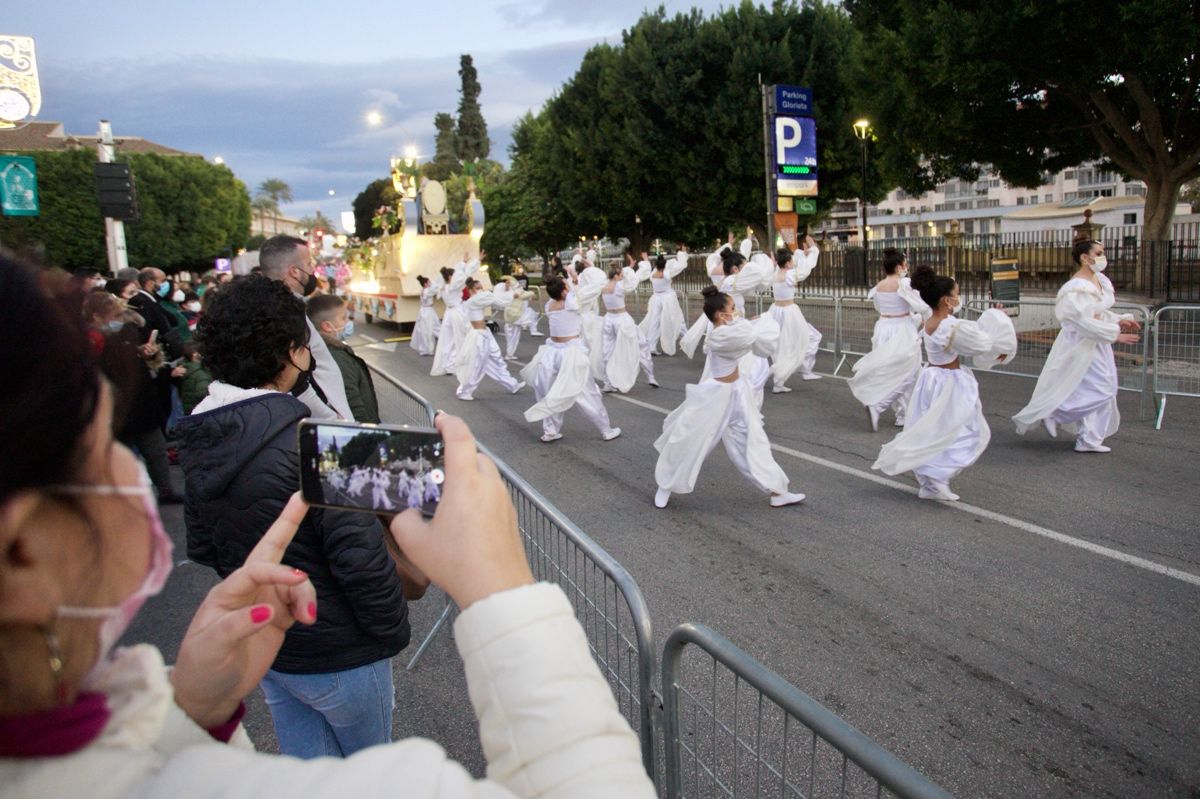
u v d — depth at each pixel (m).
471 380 11.89
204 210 40.12
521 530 3.43
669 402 10.95
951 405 6.05
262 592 1.05
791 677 3.93
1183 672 3.80
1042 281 20.27
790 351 10.84
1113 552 5.12
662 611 4.68
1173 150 17.23
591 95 30.28
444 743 3.56
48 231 33.81
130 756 0.57
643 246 33.69
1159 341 8.70
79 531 0.56
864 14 19.72
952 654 4.06
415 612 4.88
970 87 15.43
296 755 2.42
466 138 75.44
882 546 5.45
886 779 1.42
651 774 2.32
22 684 0.54
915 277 8.18
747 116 26.67
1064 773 3.16
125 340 0.65
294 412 2.21
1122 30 13.80
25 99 12.12
